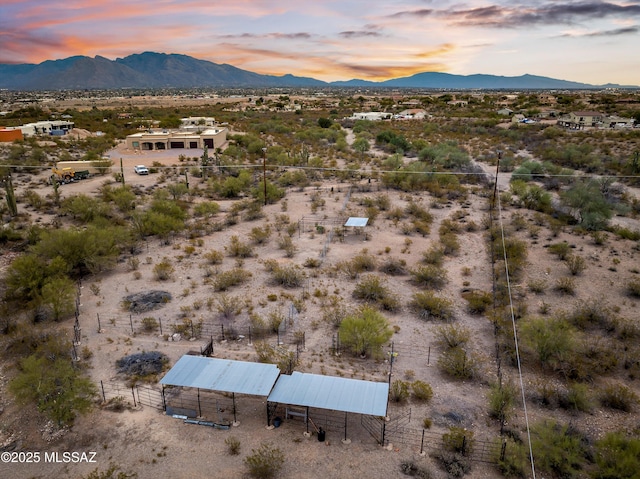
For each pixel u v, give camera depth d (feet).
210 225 152.66
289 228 145.07
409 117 501.56
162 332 86.94
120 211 170.19
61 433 61.93
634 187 200.75
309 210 171.42
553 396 69.21
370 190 199.93
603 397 68.80
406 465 56.34
